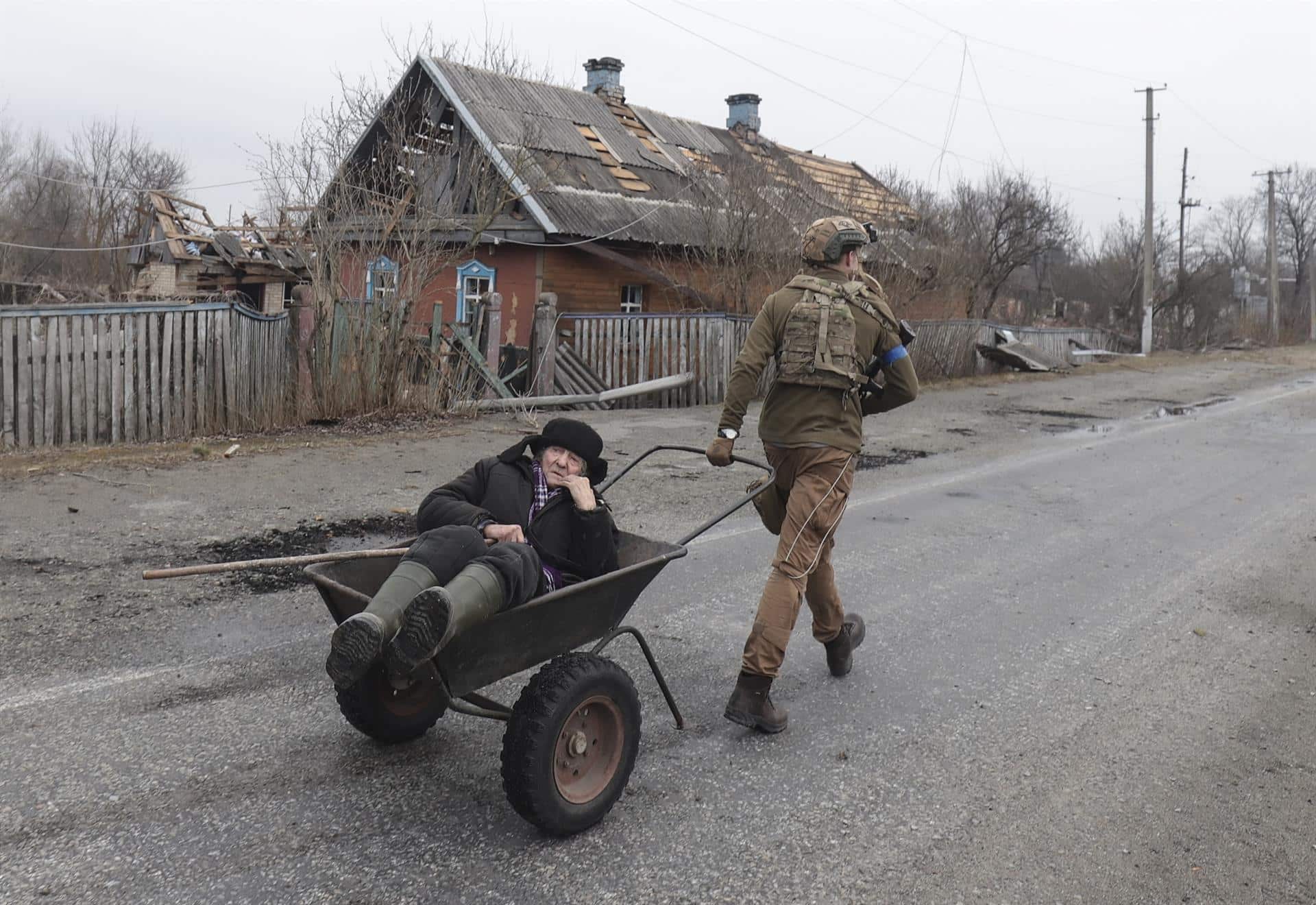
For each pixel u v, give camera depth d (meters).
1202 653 5.55
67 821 3.36
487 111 18.38
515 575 3.23
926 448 12.36
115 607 5.37
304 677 4.65
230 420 10.77
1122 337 35.00
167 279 30.33
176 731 4.05
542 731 3.25
